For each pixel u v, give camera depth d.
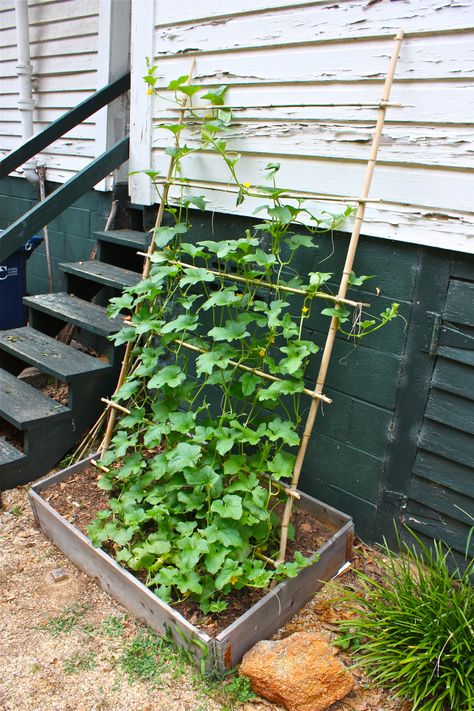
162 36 2.93
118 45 4.19
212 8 2.66
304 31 2.34
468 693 1.73
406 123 2.12
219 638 1.82
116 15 4.11
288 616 2.14
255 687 1.84
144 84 3.09
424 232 2.14
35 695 1.86
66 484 2.77
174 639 2.00
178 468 2.16
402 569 2.14
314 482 2.69
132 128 3.24
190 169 2.97
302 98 2.40
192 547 2.05
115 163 3.58
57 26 4.61
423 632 1.90
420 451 2.30
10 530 2.63
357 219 2.12
